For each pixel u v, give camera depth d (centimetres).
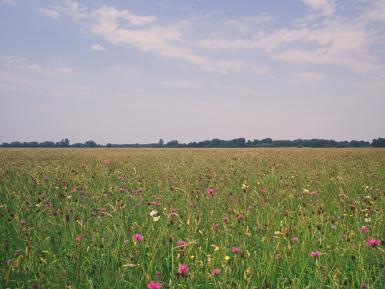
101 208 676
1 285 362
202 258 446
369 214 639
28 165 1639
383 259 439
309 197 835
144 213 654
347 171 1368
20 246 482
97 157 2466
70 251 464
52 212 643
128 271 404
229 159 2162
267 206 711
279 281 389
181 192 851
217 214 655
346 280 379
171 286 364
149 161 1981
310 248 469
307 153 3038
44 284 374
